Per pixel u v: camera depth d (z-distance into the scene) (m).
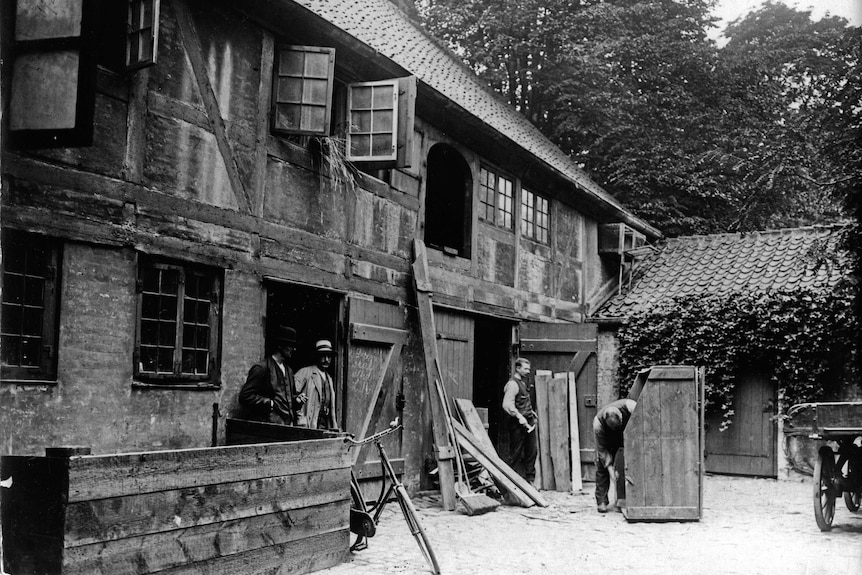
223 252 7.48
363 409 9.44
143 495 4.70
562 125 21.58
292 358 9.66
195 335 7.21
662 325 14.27
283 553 5.73
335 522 6.32
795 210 20.06
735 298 13.71
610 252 15.96
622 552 7.12
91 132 5.43
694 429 8.92
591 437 12.75
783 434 13.24
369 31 11.25
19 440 5.57
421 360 10.74
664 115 20.92
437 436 9.87
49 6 5.42
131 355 6.48
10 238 5.64
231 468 5.31
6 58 5.46
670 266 15.96
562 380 11.94
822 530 8.16
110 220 6.35
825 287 13.05
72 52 5.37
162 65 6.93
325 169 8.98
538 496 9.96
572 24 21.30
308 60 8.26
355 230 9.47
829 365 13.06
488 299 12.26
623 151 21.12
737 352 13.65
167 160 6.93
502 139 11.87
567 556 6.91
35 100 5.41
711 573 6.33
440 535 7.75
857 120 10.14
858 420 7.91
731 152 20.17
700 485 8.87
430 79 11.50
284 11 8.02
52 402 5.83
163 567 4.80
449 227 12.67
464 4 22.23
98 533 4.44
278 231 8.21
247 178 7.84
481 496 9.52
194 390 7.08
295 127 8.22
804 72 16.48
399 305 10.30
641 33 21.41
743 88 20.09
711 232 20.95
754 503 10.45
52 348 5.89
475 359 14.20
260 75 8.05
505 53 22.50
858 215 10.91
